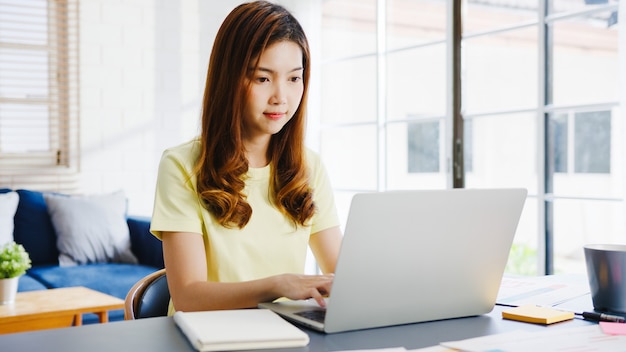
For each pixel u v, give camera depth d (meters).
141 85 4.41
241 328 0.90
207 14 4.64
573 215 9.94
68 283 3.27
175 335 0.92
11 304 2.57
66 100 4.20
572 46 10.07
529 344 0.90
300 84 1.32
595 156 10.02
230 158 1.33
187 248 1.24
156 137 4.47
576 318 1.08
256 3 1.31
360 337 0.94
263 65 1.28
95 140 4.27
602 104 3.06
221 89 1.32
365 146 5.68
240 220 1.34
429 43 3.96
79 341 0.88
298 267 1.43
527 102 10.66
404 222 0.97
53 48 4.16
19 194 3.79
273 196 1.41
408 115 9.45
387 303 1.00
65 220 3.71
